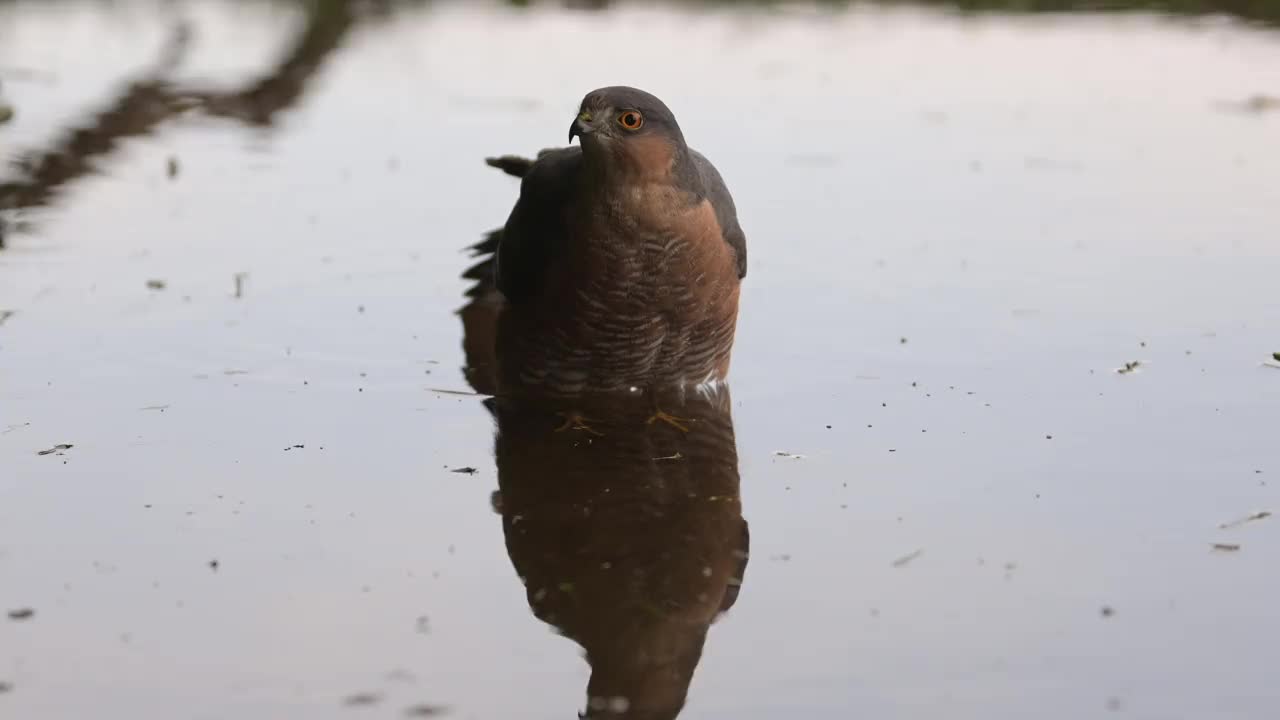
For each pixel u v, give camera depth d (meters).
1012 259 18.91
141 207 21.34
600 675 9.57
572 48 32.28
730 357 15.58
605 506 12.39
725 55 31.36
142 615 10.34
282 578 10.93
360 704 9.23
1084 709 9.09
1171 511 11.96
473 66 30.69
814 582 10.83
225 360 15.86
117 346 16.17
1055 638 9.91
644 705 9.22
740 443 13.78
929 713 9.06
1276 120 25.70
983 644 9.86
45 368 15.50
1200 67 30.17
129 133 25.69
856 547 11.41
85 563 11.16
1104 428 13.83
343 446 13.73
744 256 15.29
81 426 14.02
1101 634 9.96
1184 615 10.21
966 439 13.67
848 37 33.41
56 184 22.48
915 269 18.61
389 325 17.03
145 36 33.75
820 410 14.57
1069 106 27.05
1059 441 13.55
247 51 32.03
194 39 33.31
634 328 14.62
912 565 11.05
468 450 13.73
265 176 23.03
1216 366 15.35
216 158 24.05
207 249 19.48
